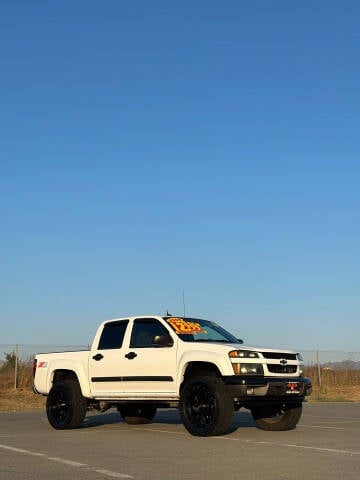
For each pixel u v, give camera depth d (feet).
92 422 49.49
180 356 39.42
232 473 26.43
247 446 34.17
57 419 44.70
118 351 42.75
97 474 26.35
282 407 42.34
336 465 28.22
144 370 40.93
